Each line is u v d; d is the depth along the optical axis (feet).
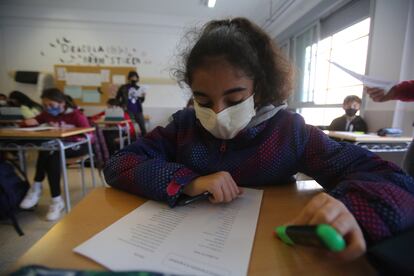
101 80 16.24
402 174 1.47
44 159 5.93
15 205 5.19
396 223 1.06
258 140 2.07
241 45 1.78
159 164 1.73
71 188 7.85
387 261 0.86
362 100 8.75
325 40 11.32
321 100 11.61
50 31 15.55
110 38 16.08
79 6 15.06
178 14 15.84
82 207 1.50
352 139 5.91
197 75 1.78
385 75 7.81
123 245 1.07
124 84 14.99
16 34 15.35
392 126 7.52
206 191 1.55
